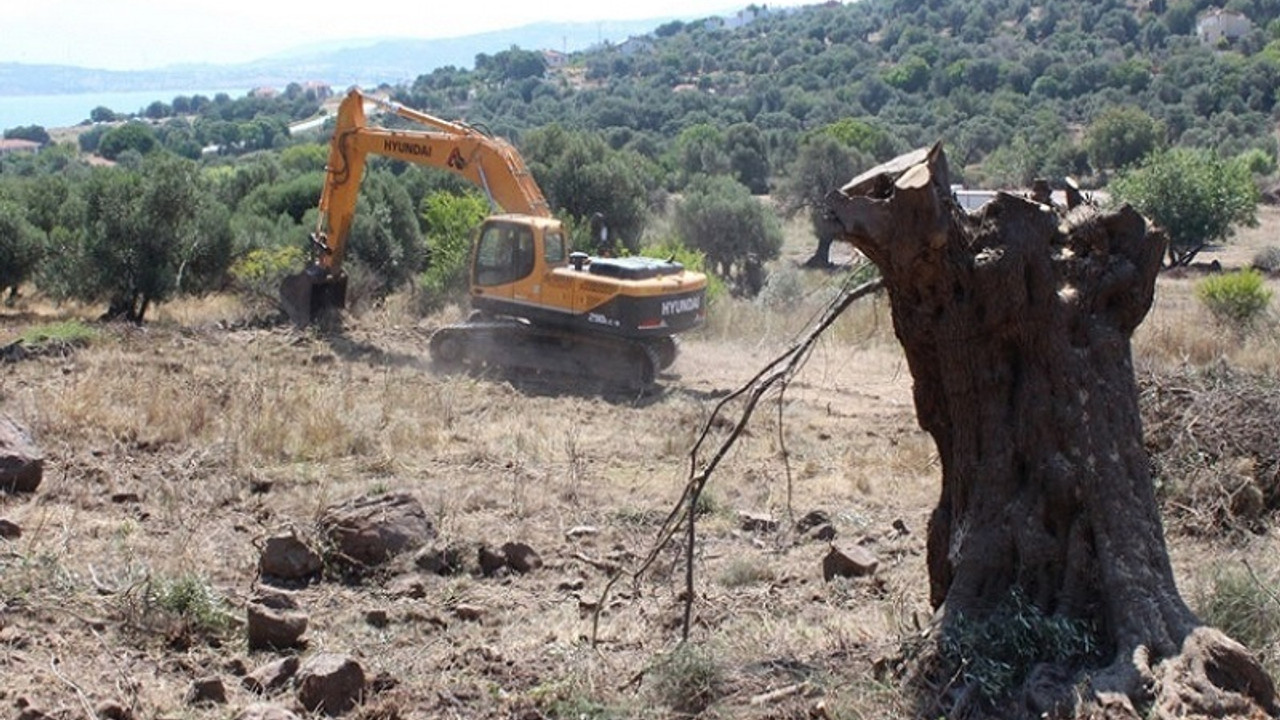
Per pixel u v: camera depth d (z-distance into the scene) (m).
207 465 12.05
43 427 12.74
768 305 22.91
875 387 17.53
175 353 18.22
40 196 28.44
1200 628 5.91
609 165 29.73
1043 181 6.77
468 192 28.36
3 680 6.46
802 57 116.00
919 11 121.38
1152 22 103.75
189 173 22.86
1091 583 6.17
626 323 17.31
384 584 8.88
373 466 12.36
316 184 31.20
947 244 6.13
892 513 11.34
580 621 8.15
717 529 10.59
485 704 6.57
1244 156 59.72
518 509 10.94
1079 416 6.23
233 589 8.57
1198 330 19.12
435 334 18.45
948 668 6.12
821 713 6.03
